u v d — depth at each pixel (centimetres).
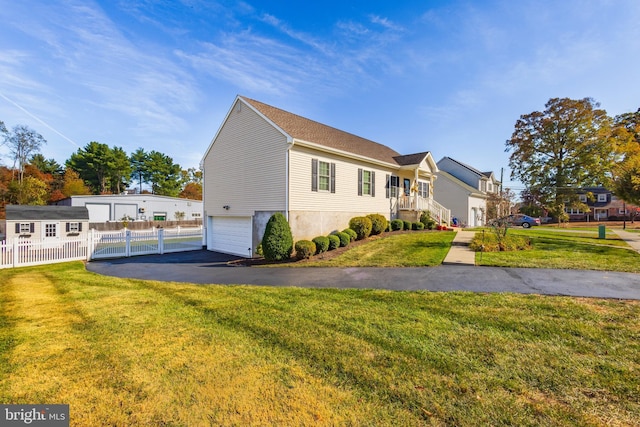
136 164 6144
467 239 1383
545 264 880
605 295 592
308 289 699
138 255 1462
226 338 422
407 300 587
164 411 267
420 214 1886
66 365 348
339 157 1441
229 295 659
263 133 1298
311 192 1291
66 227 2134
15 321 496
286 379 315
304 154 1265
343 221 1459
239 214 1425
